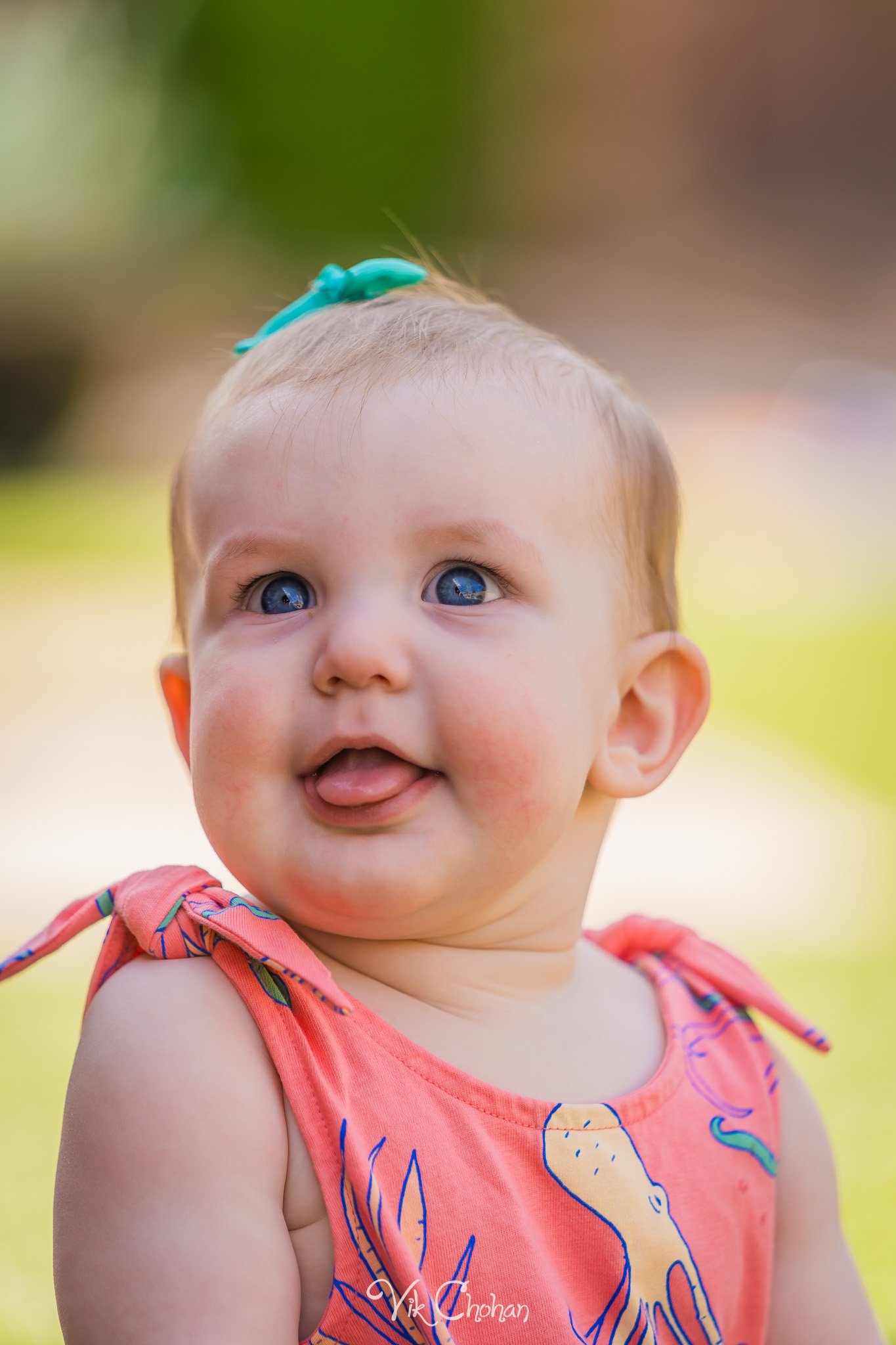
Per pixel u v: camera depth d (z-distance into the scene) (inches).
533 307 776.3
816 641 345.1
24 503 529.3
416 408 65.3
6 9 703.1
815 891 181.6
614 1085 66.4
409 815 61.1
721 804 222.7
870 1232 100.4
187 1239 55.4
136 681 293.6
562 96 887.1
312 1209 58.0
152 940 60.9
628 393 77.2
